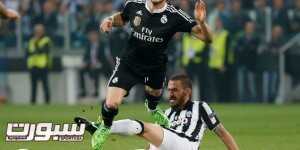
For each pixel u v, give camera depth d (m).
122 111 48.75
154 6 24.92
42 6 57.91
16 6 57.66
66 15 58.38
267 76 58.16
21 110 49.88
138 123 23.19
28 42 57.34
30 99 58.12
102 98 58.19
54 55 58.47
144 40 25.00
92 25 57.16
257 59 57.41
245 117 45.75
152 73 25.38
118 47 55.28
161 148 23.14
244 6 58.44
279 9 58.09
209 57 56.09
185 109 23.59
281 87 58.75
